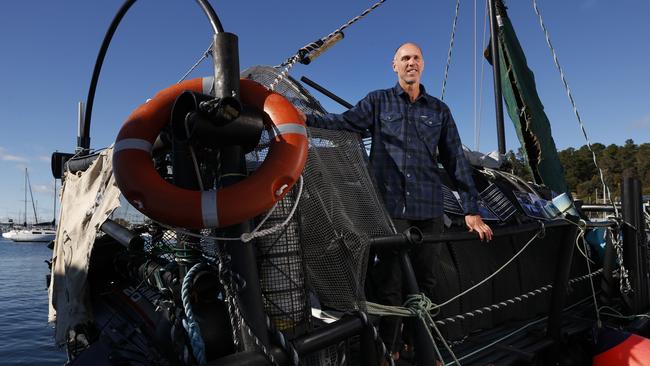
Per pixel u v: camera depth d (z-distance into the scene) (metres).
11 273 37.88
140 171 1.51
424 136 2.82
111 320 2.63
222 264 1.60
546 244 4.43
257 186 1.51
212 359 1.65
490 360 2.96
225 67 1.54
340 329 1.78
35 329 15.77
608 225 4.14
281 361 1.53
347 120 2.71
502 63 6.09
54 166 4.52
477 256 3.60
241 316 1.53
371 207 2.30
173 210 1.44
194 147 1.59
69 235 3.28
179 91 1.73
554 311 3.38
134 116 1.63
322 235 2.03
